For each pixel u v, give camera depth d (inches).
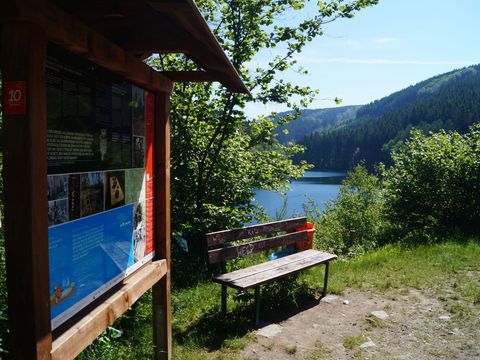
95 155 89.7
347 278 245.1
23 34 64.8
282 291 207.6
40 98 67.7
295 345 161.0
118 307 96.9
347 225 410.3
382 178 480.4
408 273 255.8
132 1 88.7
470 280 238.8
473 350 158.2
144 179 118.8
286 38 301.6
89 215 87.9
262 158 325.7
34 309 66.8
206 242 185.5
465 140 458.0
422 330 175.8
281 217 407.2
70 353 76.8
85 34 79.1
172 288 224.7
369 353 156.0
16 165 65.6
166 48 112.1
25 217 66.0
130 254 110.0
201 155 301.0
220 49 94.2
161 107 126.7
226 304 187.8
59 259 77.4
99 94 90.6
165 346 134.7
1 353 116.3
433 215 452.4
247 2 290.8
